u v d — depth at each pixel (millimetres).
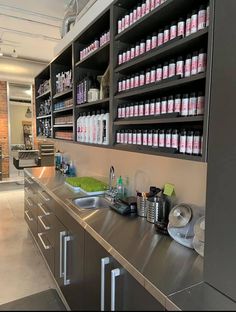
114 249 1298
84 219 1703
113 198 2143
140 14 1558
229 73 1025
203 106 1199
